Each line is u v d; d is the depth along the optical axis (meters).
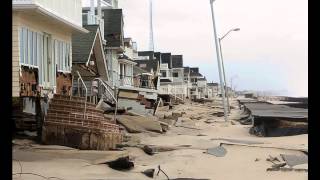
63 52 24.03
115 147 17.25
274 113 32.72
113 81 43.62
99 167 13.21
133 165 13.80
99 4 41.41
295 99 99.56
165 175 13.37
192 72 134.50
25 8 17.81
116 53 45.53
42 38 21.08
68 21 21.97
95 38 30.59
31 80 19.27
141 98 33.91
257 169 14.56
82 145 16.48
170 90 95.19
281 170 14.30
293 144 21.80
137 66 71.31
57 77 22.88
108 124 17.61
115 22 44.12
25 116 17.95
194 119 40.81
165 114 40.94
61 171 12.16
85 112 17.30
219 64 42.34
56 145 16.28
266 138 25.88
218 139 23.61
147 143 19.91
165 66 102.38
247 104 60.31
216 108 63.88
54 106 17.12
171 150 18.34
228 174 13.74
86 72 31.05
